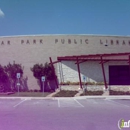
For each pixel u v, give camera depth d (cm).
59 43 3303
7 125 914
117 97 2316
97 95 2523
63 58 3039
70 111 1326
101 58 2809
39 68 3111
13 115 1183
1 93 2833
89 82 2938
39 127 869
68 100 2112
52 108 1488
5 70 3256
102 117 1096
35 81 3275
